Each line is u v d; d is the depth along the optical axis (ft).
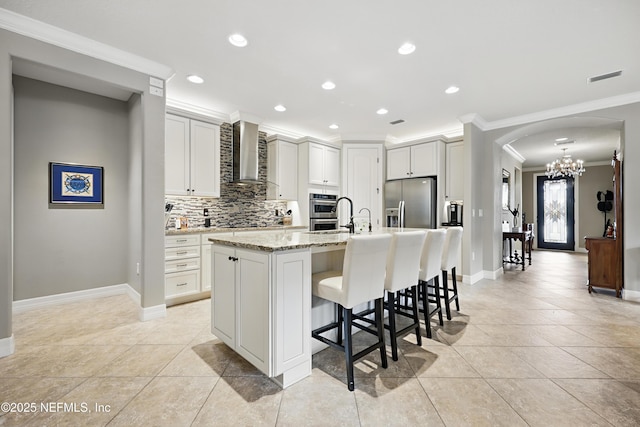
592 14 6.87
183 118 12.23
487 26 7.38
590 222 26.91
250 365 6.59
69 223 10.90
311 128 16.55
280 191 15.79
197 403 5.25
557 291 13.12
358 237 5.72
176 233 10.94
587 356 7.05
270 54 8.78
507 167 21.71
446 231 9.27
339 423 4.76
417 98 12.07
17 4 6.63
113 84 8.68
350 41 8.08
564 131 17.28
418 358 6.98
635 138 11.57
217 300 7.29
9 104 6.98
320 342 7.34
